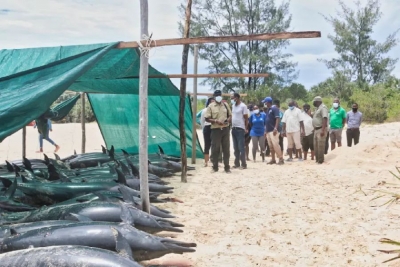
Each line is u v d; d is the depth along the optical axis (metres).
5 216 6.46
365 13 48.38
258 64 43.69
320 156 13.73
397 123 27.86
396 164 12.25
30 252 4.18
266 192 9.66
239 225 7.18
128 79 10.74
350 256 5.79
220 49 43.56
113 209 6.23
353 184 10.31
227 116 12.32
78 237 5.04
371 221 7.30
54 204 7.26
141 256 5.18
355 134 16.06
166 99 14.78
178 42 6.54
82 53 6.50
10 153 17.72
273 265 5.52
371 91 38.25
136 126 15.14
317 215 7.74
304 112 15.48
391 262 5.52
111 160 11.92
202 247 6.15
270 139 13.98
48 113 10.58
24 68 7.39
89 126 29.72
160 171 11.54
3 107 5.16
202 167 13.48
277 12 43.00
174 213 7.93
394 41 48.34
